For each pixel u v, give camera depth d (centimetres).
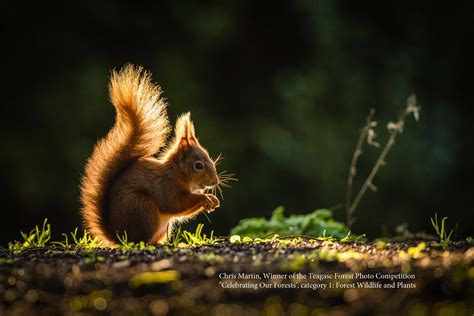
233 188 1769
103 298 488
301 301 477
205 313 464
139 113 757
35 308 492
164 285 496
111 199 734
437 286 483
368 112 1947
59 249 661
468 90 2175
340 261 540
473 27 2205
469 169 2053
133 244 672
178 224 817
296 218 905
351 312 461
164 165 759
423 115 2034
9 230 1641
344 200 1817
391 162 1886
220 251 602
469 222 1947
